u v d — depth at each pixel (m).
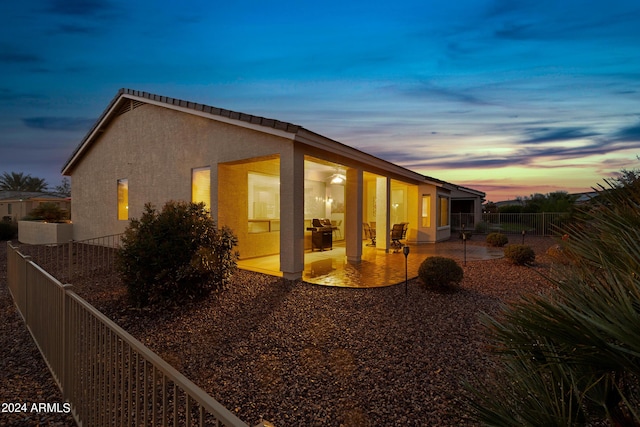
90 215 12.79
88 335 2.41
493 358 1.85
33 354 3.79
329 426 2.56
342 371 3.44
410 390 3.07
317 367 3.52
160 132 9.79
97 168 12.40
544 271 8.25
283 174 7.14
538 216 20.09
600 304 0.96
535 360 1.24
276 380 3.26
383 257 10.62
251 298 5.84
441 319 4.96
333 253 11.44
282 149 7.14
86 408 2.40
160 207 9.77
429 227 15.44
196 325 4.67
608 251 1.22
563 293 1.15
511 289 6.71
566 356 1.08
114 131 11.51
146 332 4.44
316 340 4.20
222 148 8.20
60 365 2.95
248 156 7.70
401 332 4.46
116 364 2.00
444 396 2.96
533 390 1.24
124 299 5.59
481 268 8.86
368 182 15.70
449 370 3.45
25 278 4.65
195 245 5.57
